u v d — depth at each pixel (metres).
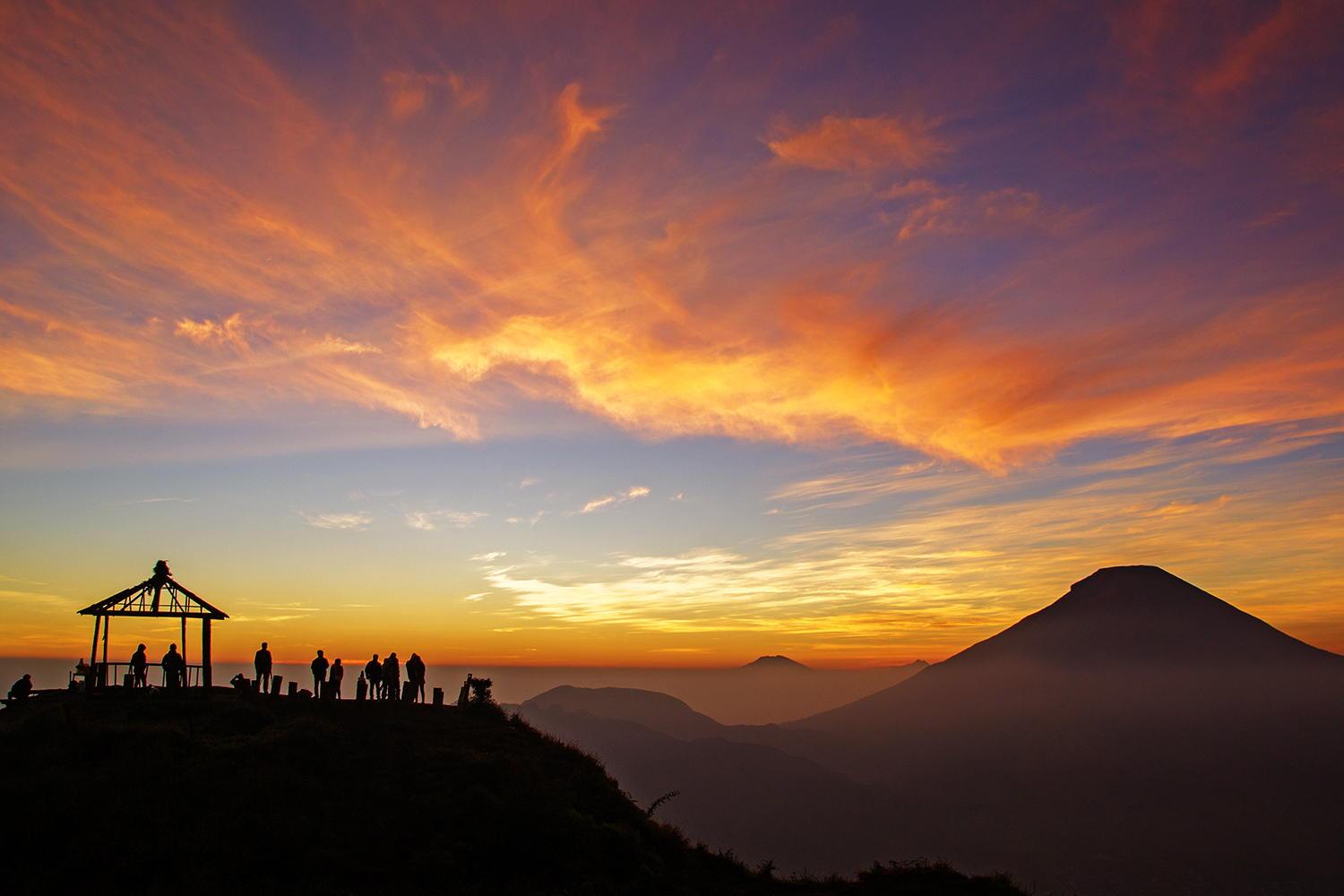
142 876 15.77
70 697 31.81
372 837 18.27
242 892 15.32
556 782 23.11
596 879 17.95
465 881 17.02
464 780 22.03
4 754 21.97
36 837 16.86
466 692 34.09
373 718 29.75
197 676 35.62
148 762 21.20
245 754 22.84
